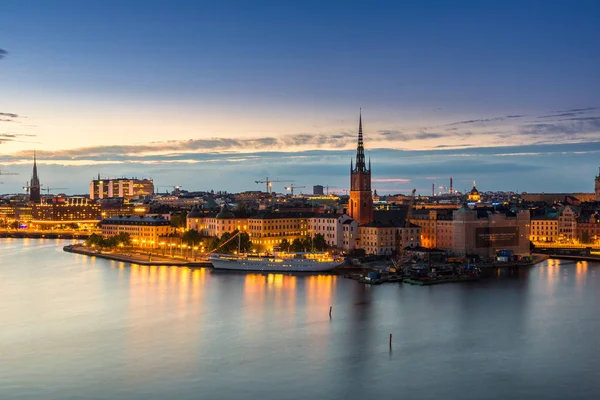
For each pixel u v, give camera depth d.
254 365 186.25
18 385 171.25
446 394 165.88
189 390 168.00
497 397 164.25
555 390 168.38
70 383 172.50
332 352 198.00
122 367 184.62
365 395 165.12
